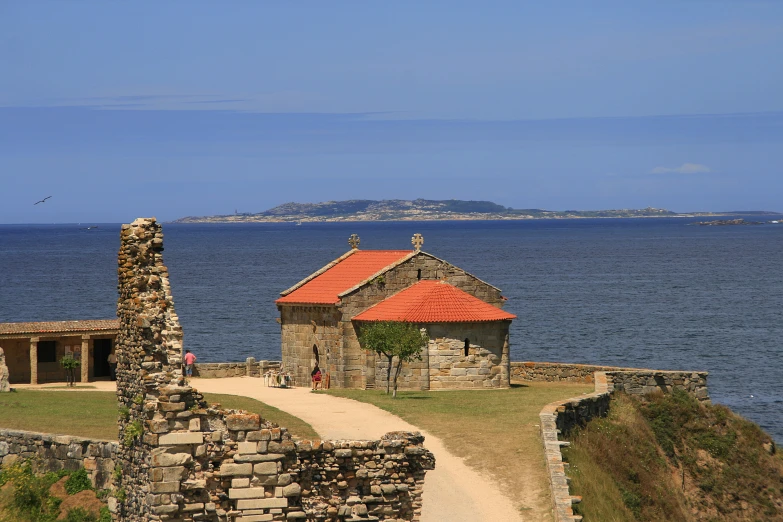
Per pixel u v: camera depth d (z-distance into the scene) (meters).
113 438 84.44
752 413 154.75
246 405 109.62
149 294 53.00
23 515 76.56
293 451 53.41
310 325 144.25
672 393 126.06
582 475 84.44
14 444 85.56
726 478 112.56
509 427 96.69
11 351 129.50
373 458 58.16
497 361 133.00
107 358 134.75
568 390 127.12
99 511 75.75
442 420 101.00
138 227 54.22
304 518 53.06
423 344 126.88
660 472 105.75
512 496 75.88
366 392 126.56
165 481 49.66
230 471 50.88
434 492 76.69
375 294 138.50
